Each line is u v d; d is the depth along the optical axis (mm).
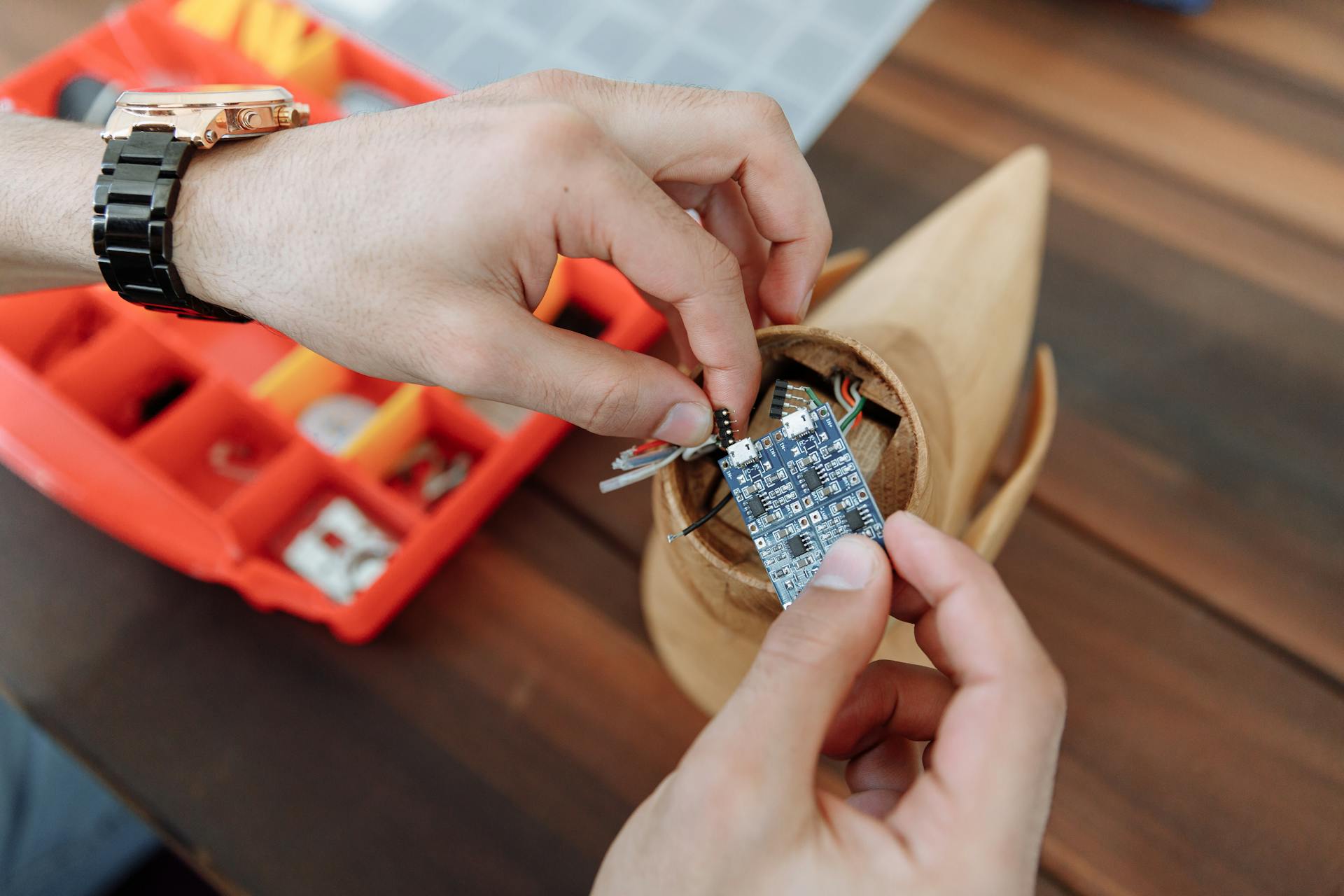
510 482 882
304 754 810
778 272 668
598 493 896
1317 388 903
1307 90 1012
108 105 972
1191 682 804
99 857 914
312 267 537
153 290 585
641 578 865
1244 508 862
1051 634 827
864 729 583
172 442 942
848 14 1085
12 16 1105
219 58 1026
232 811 792
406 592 845
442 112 526
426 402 928
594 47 1078
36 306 974
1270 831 757
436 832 786
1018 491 643
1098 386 918
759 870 444
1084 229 971
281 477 889
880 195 1006
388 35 1093
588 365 546
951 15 1075
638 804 794
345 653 842
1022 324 745
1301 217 958
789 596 524
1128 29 1052
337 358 589
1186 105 1012
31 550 875
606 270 918
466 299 531
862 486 535
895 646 675
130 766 806
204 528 863
